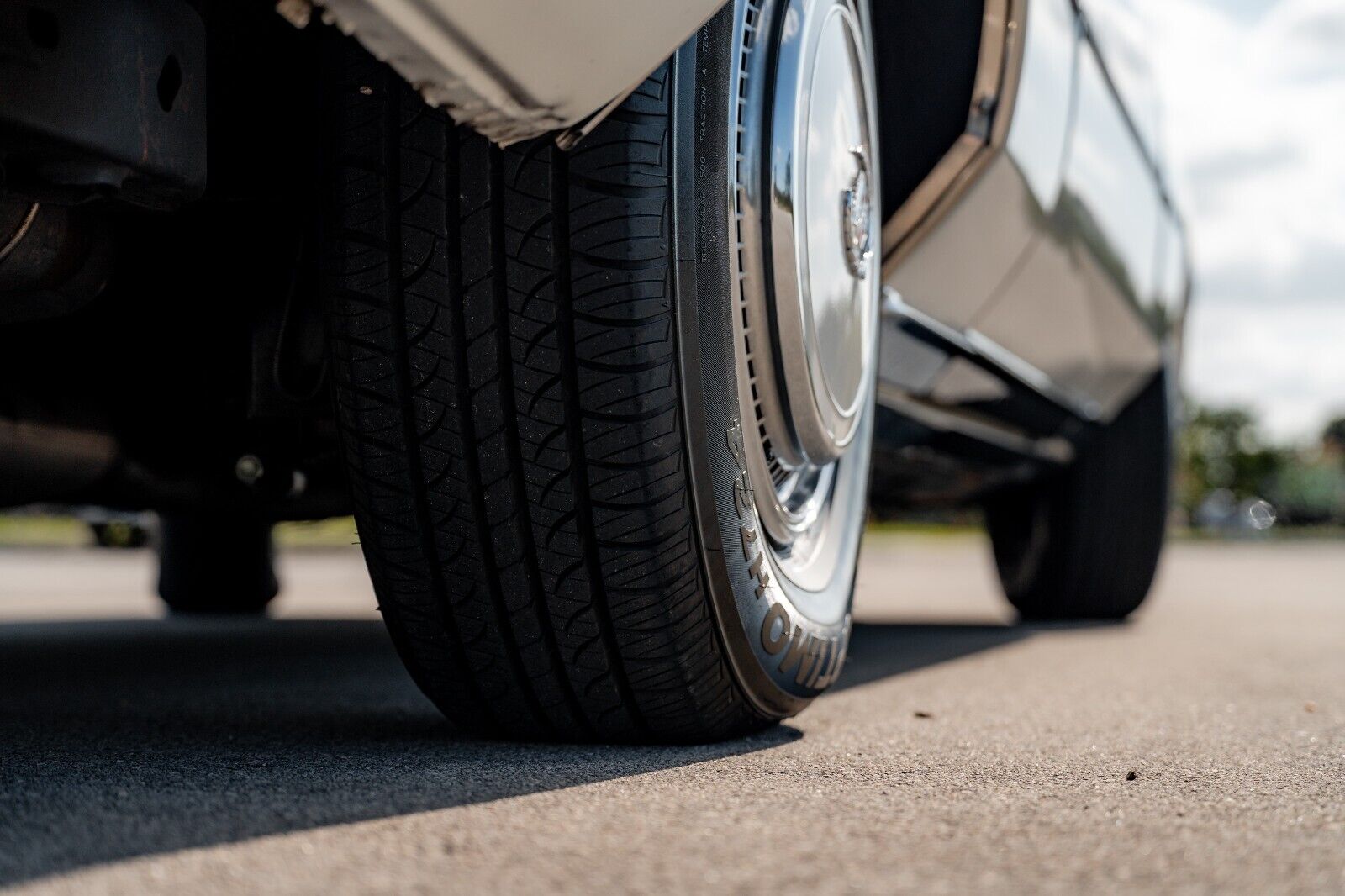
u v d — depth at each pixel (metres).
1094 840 1.07
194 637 3.37
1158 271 3.48
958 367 2.67
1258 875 0.96
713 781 1.30
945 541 21.17
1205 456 57.84
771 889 0.90
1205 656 2.96
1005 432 3.27
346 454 1.37
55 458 1.79
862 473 1.92
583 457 1.32
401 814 1.12
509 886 0.90
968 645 3.27
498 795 1.21
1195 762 1.47
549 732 1.51
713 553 1.39
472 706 1.50
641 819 1.12
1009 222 2.32
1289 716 1.91
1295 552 19.06
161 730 1.65
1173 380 3.82
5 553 10.91
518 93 1.12
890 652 3.04
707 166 1.38
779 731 1.67
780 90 1.53
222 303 1.75
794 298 1.53
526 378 1.32
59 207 1.27
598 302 1.30
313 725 1.72
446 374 1.33
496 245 1.31
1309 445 64.12
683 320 1.33
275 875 0.92
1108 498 3.83
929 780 1.33
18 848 0.99
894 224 2.09
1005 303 2.57
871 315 1.86
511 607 1.39
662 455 1.32
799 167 1.54
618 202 1.30
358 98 1.33
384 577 1.41
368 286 1.33
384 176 1.33
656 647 1.39
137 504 2.11
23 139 1.08
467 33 1.03
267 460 1.93
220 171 1.50
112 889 0.88
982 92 2.02
